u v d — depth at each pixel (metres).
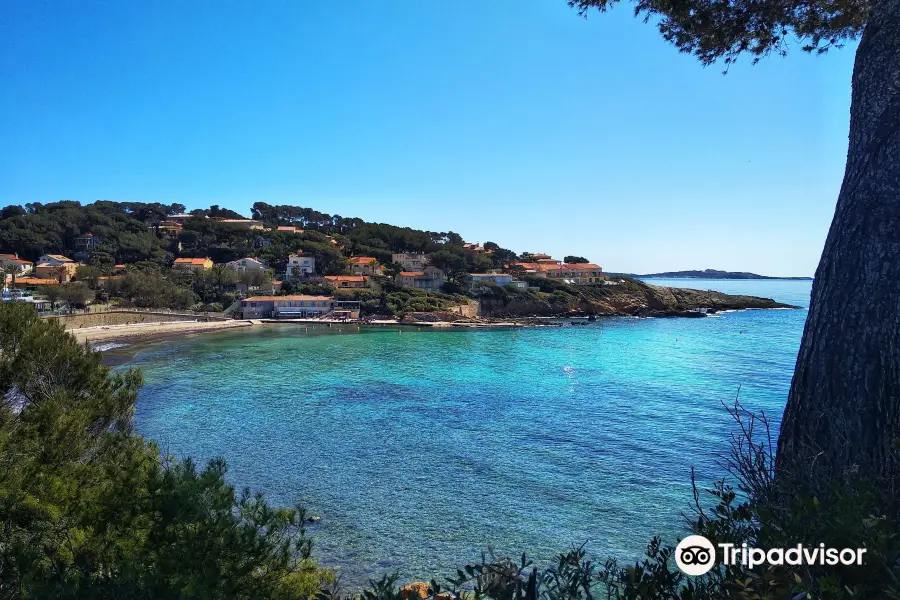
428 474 24.22
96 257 121.62
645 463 25.55
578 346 72.88
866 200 4.55
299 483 23.09
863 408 4.11
